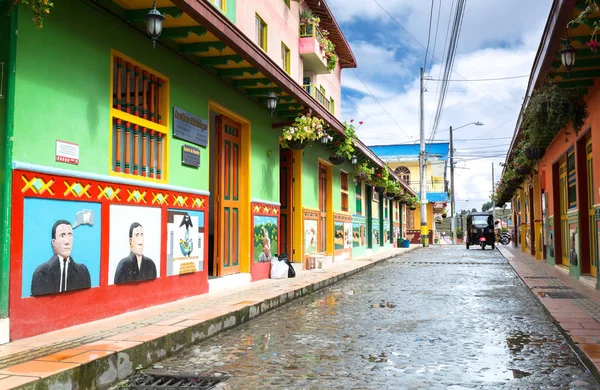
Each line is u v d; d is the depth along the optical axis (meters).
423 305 9.26
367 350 5.80
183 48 8.52
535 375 4.77
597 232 10.24
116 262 6.85
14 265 5.24
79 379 4.20
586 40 7.76
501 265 19.03
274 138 13.23
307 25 18.17
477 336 6.53
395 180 30.16
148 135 7.86
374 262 19.72
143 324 6.18
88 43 6.47
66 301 5.96
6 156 5.24
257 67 9.51
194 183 9.11
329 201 18.84
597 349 5.29
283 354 5.64
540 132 10.70
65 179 5.96
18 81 5.37
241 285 10.98
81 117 6.31
